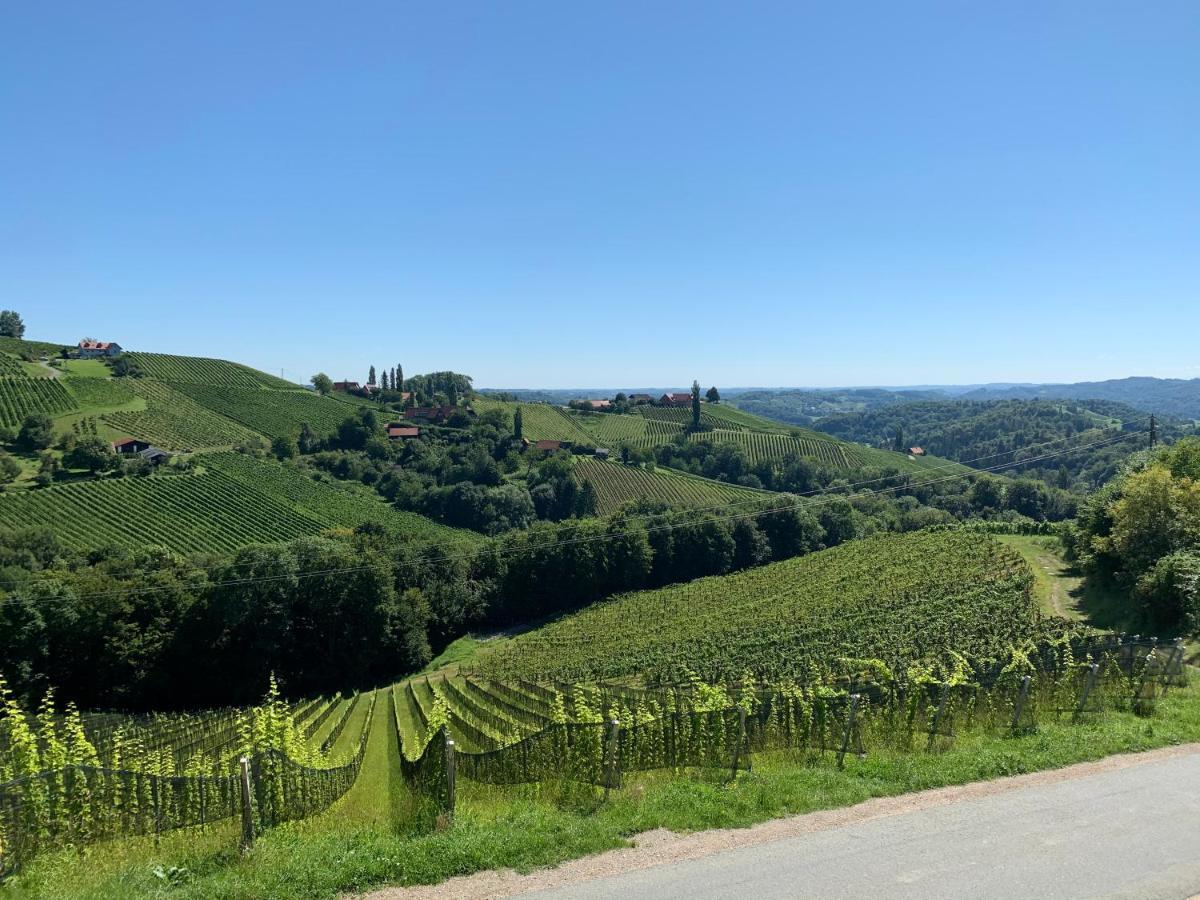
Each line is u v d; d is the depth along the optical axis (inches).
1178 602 1175.0
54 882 378.3
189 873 379.6
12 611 2048.5
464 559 3075.8
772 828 410.0
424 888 346.9
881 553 3068.4
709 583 3193.9
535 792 539.2
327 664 2470.5
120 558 2915.8
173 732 1576.0
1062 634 1354.6
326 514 4340.6
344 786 831.7
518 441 6412.4
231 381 6939.0
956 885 340.2
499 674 2236.7
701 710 642.2
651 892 336.5
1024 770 499.5
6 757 557.6
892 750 586.6
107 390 5743.1
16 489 3809.1
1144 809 428.8
